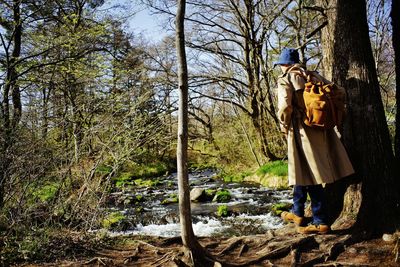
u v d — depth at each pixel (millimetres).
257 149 20547
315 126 3945
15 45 12742
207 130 23406
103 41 13812
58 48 12242
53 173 4969
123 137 5758
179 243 4406
